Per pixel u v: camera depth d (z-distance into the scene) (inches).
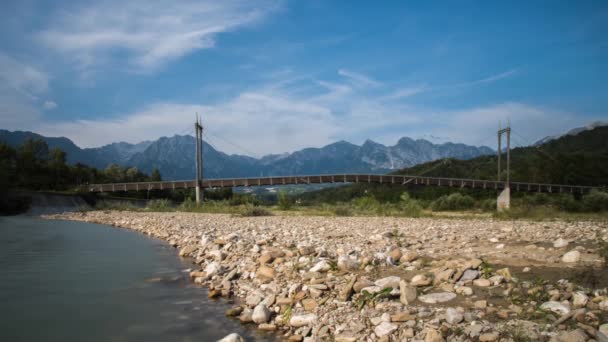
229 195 4156.0
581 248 321.4
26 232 754.8
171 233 659.4
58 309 229.6
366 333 169.0
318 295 223.1
